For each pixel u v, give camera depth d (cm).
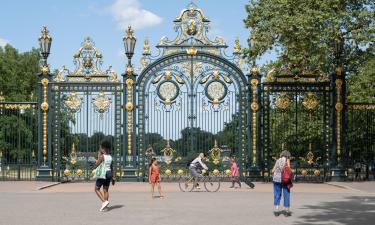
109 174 2008
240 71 3366
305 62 3516
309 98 3397
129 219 1773
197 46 3369
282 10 3253
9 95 6619
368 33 3119
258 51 3347
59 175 3359
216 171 3359
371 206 2133
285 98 3400
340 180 3297
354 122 3534
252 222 1705
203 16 3384
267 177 3338
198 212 1945
